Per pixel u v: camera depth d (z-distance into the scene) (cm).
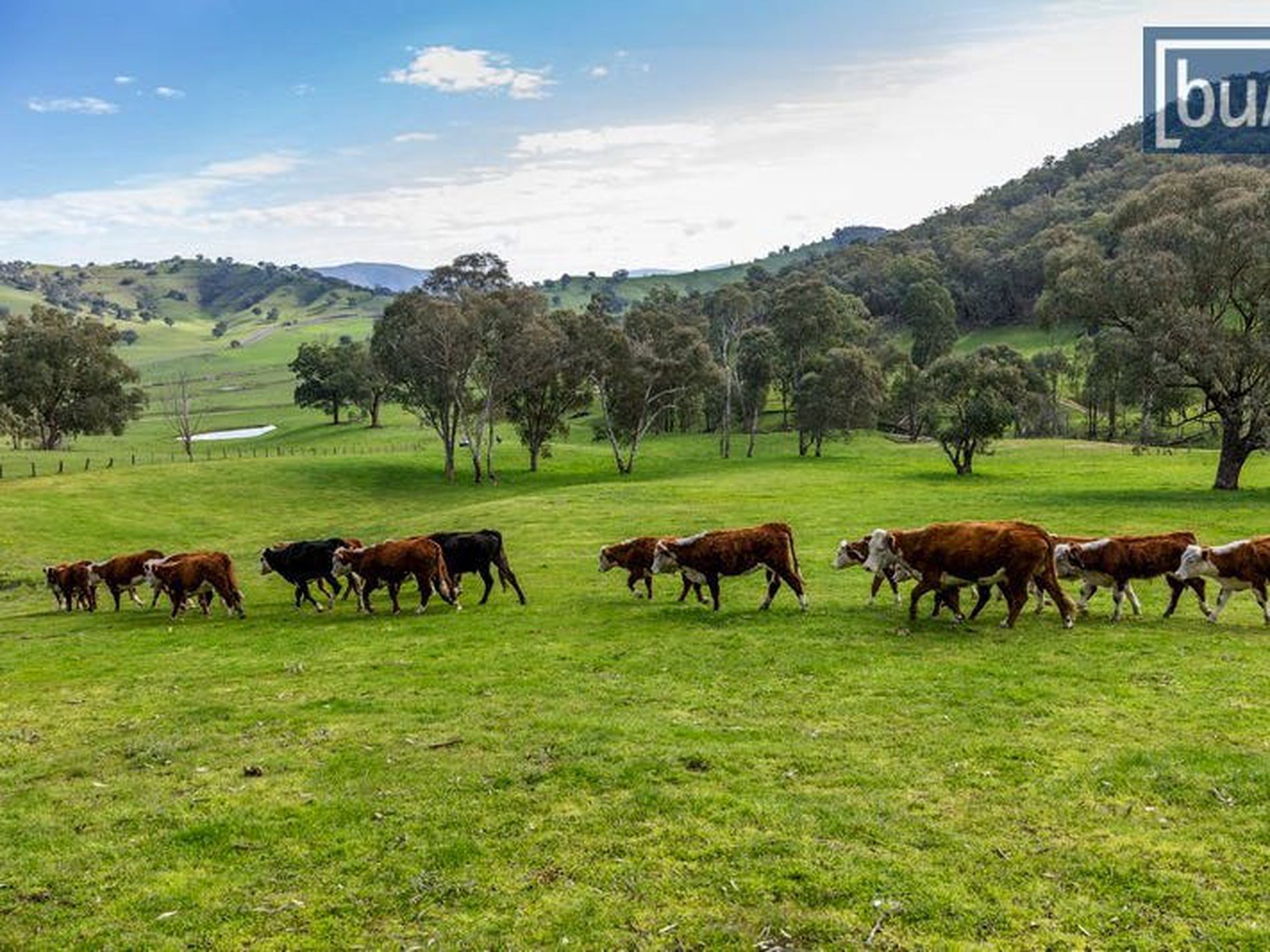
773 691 1361
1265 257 4016
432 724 1273
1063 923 710
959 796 944
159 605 2694
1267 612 1702
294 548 2419
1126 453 7456
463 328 6819
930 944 689
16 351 8281
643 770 1039
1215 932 686
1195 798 910
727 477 6388
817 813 909
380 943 723
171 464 7250
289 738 1241
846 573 2488
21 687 1650
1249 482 4869
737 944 699
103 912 788
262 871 848
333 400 11969
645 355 7706
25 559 4038
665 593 2341
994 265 15938
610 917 742
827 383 8319
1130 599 1847
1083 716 1186
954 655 1522
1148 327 4231
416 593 2605
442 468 7788
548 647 1748
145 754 1183
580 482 7081
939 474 6184
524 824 916
